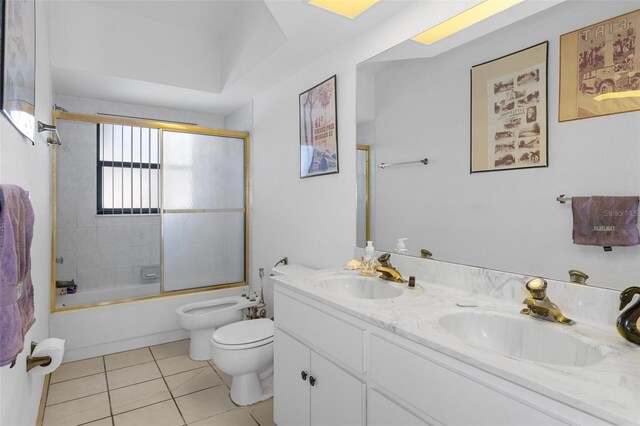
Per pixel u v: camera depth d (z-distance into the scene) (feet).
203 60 10.36
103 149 11.19
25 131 4.06
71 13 8.64
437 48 5.36
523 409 2.52
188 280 10.87
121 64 9.22
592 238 3.65
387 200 6.23
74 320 8.99
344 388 4.28
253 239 11.31
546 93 4.06
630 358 2.80
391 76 6.13
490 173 4.66
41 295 6.39
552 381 2.42
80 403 6.98
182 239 10.79
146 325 9.91
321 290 5.04
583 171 3.72
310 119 8.18
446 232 5.24
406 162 5.87
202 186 11.09
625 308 3.39
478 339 3.97
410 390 3.41
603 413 2.10
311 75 8.20
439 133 5.34
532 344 3.67
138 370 8.45
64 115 9.35
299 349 5.24
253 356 6.75
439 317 3.82
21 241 3.17
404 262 5.87
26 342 4.39
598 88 3.62
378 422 3.78
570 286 3.81
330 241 7.62
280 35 7.25
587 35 3.71
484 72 4.74
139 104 11.76
